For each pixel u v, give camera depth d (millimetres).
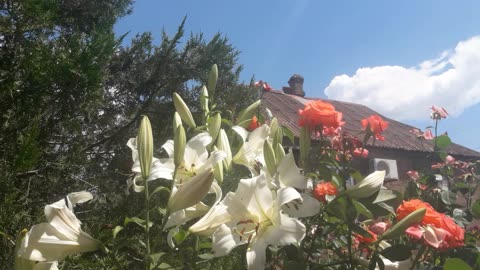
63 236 1260
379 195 1776
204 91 2146
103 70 4246
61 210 1273
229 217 1319
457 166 3652
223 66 6137
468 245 2266
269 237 1277
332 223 1844
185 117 1886
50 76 3525
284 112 12805
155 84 6070
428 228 1633
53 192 4781
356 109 15883
